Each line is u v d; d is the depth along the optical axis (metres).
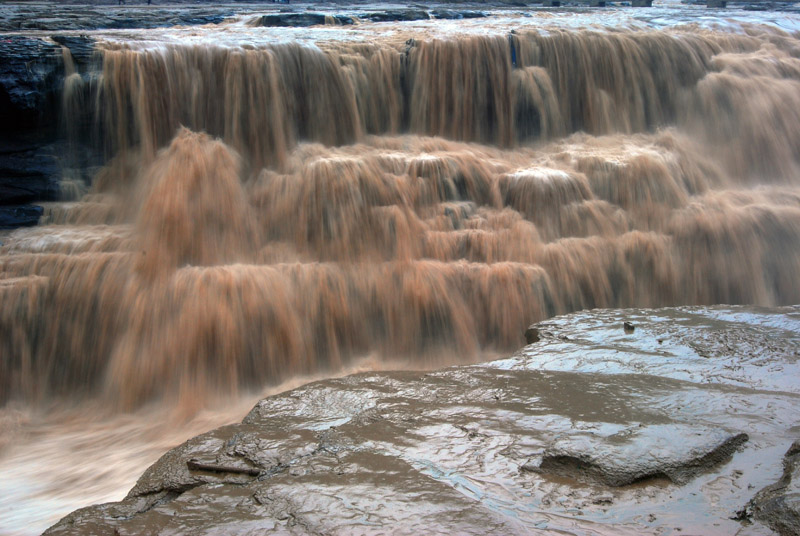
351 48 12.09
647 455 3.91
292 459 4.13
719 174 12.41
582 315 7.14
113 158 10.71
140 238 9.48
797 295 10.95
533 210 10.56
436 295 9.47
